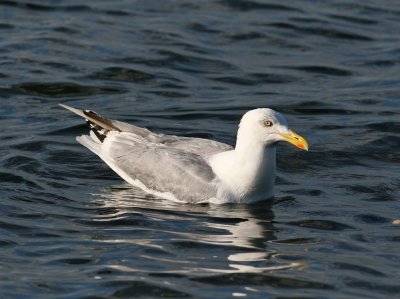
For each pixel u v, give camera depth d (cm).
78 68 2175
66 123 1888
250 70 2227
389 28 2497
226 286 1245
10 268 1291
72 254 1341
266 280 1266
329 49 2369
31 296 1213
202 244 1385
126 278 1260
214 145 1638
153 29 2411
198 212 1530
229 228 1460
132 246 1371
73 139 1817
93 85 2100
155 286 1238
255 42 2388
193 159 1595
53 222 1459
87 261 1317
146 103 2023
